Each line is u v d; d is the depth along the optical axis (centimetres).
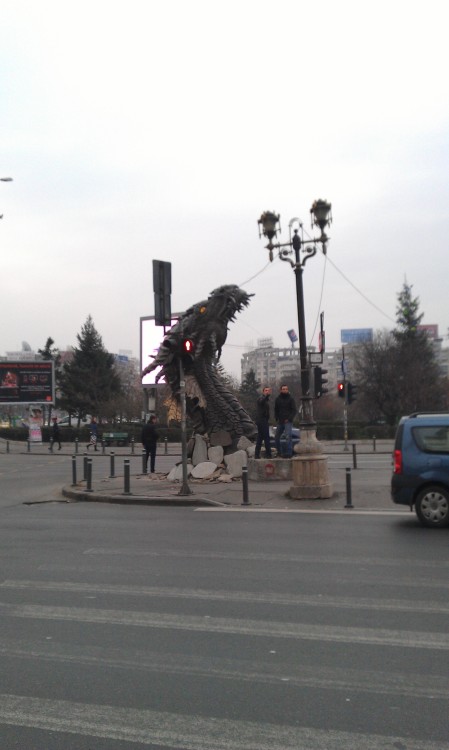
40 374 5316
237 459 1888
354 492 1578
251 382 8488
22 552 994
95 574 842
